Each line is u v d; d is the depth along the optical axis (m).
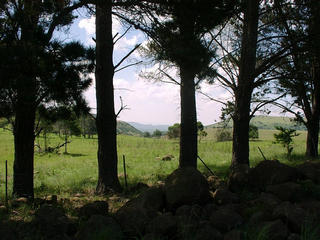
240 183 6.57
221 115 12.59
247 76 11.23
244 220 4.72
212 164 14.78
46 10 7.18
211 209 5.13
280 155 16.03
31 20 6.94
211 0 7.12
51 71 6.18
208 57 7.45
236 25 12.76
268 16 13.05
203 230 4.17
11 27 6.45
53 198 7.12
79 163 20.47
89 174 13.95
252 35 10.97
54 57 6.36
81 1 6.87
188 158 10.37
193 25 7.48
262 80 11.12
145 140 53.41
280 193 5.54
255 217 4.52
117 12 7.41
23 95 5.88
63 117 7.60
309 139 15.70
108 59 9.36
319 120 15.72
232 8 8.06
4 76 5.42
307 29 11.02
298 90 14.93
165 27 7.50
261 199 5.30
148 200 5.41
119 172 14.18
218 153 21.52
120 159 21.62
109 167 9.28
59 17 7.19
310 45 10.19
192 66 7.44
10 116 7.55
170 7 7.03
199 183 5.52
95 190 9.57
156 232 4.28
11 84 5.56
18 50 5.62
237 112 11.55
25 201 7.00
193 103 10.45
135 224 4.56
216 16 7.53
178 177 5.66
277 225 4.03
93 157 27.41
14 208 6.49
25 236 4.55
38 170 17.14
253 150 22.05
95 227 4.37
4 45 5.70
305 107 15.55
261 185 6.29
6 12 6.53
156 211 5.09
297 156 15.41
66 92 6.66
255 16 10.85
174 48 7.19
